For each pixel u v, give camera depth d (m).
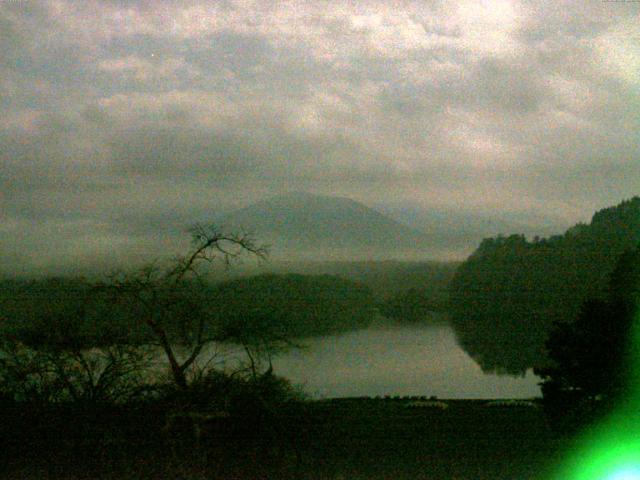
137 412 15.66
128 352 17.56
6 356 16.67
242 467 13.04
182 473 12.27
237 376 16.59
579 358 14.89
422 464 13.52
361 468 13.21
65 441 13.36
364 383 50.38
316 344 70.88
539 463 13.71
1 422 13.84
